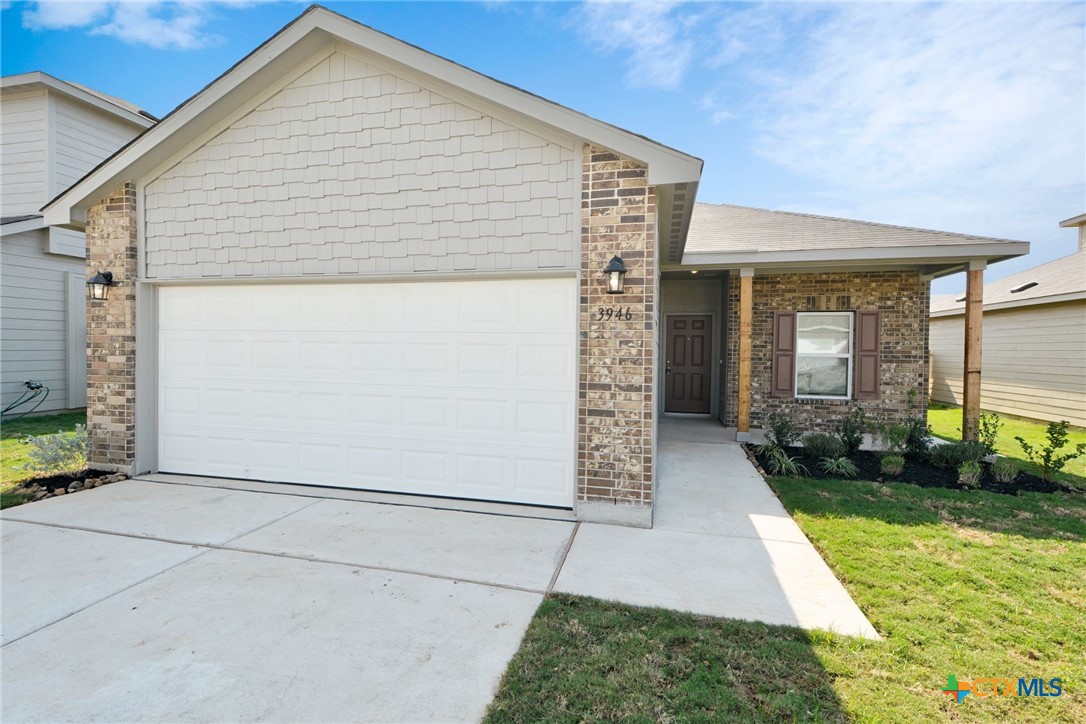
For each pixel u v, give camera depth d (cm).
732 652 272
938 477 640
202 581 348
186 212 581
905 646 281
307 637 284
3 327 980
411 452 541
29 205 1080
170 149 571
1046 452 624
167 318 610
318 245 544
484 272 498
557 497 503
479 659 265
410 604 320
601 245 466
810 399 949
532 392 507
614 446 468
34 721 221
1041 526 467
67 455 613
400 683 247
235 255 568
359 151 529
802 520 480
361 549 404
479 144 496
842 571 373
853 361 934
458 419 528
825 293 939
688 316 1152
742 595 337
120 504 507
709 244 885
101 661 262
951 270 845
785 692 243
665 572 369
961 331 1469
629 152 443
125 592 333
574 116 449
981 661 268
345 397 559
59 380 1070
